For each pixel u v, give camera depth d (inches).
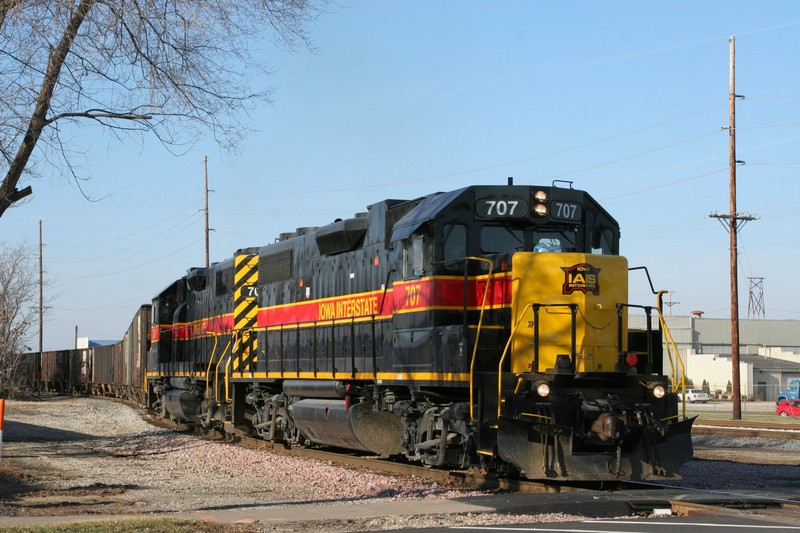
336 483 625.0
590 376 555.5
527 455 536.4
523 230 615.2
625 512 485.7
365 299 730.2
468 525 437.1
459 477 606.9
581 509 478.9
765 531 406.9
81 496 571.8
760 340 3833.7
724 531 407.8
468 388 596.7
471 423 589.3
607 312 581.6
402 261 660.7
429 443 633.6
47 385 2829.7
